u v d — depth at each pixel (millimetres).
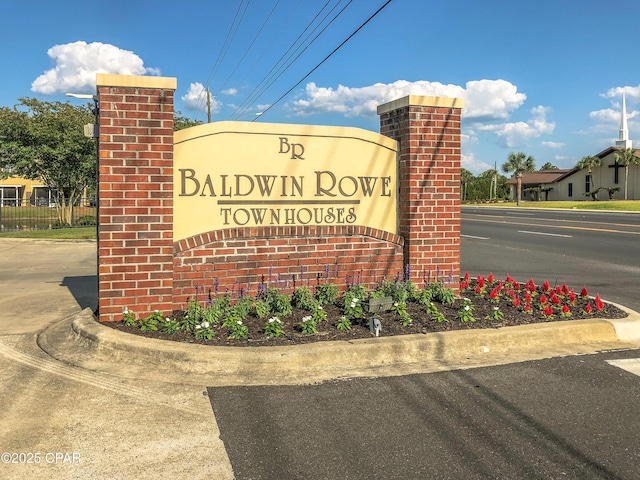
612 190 64875
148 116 6039
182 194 6492
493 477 3227
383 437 3711
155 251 6145
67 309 7648
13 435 3703
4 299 8438
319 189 7129
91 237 19234
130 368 4988
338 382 4711
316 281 7078
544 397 4438
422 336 5484
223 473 3260
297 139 7020
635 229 22281
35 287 9656
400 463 3377
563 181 73312
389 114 7809
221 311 6062
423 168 7402
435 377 4867
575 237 19281
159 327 5770
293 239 6941
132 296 6086
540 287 8500
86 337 5559
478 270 12102
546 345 5848
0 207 22297
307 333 5582
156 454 3471
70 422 3908
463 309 6188
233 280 6660
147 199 6082
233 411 4109
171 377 4785
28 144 23797
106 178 5949
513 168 86562
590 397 4449
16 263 13266
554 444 3635
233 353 4938
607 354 5598
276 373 4898
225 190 6684
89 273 11547
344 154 7254
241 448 3553
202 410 4121
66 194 27281
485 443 3639
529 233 21250
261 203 6852
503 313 6500
